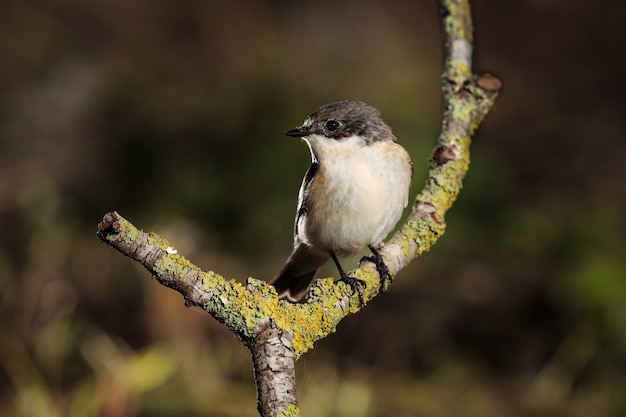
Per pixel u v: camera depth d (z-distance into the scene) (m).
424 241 5.77
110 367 9.77
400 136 13.31
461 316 11.01
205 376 9.85
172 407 9.46
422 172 11.95
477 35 15.89
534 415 9.80
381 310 11.07
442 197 6.00
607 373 10.23
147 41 16.44
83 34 16.48
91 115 14.91
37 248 11.46
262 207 12.46
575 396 10.07
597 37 15.60
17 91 15.32
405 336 10.78
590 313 10.71
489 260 11.72
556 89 15.04
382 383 10.16
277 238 12.12
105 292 10.69
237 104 14.80
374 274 5.45
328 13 16.69
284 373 4.40
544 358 10.55
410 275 11.55
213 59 16.12
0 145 14.19
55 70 15.76
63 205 12.70
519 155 13.77
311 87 15.61
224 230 12.41
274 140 13.70
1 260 11.31
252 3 16.94
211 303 4.44
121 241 4.32
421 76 15.51
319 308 4.93
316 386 9.85
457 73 6.54
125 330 10.34
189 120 14.51
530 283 11.32
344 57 16.17
